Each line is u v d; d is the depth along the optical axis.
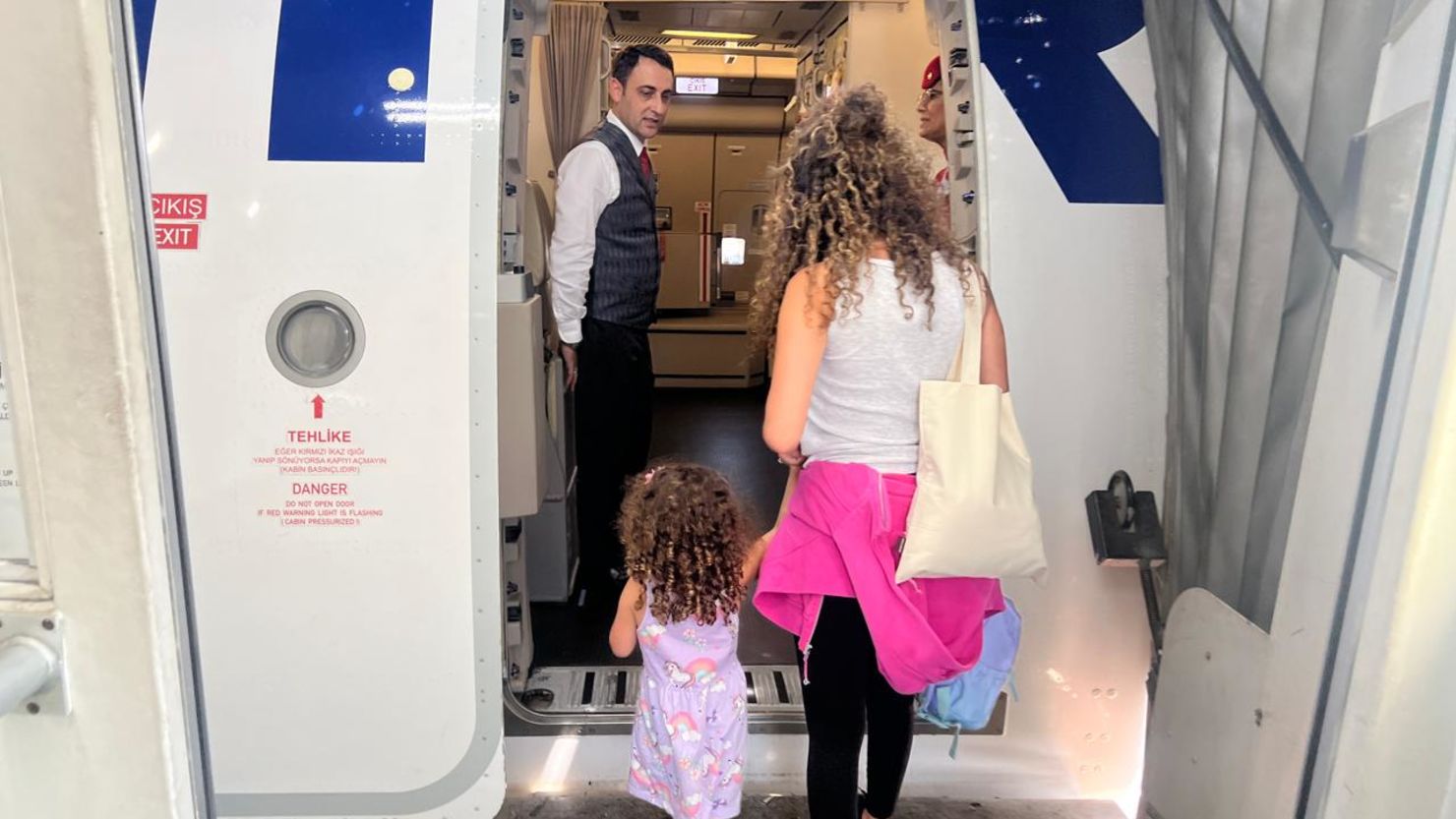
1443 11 1.11
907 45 3.89
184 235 1.83
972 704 1.76
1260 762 1.54
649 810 2.19
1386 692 1.06
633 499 1.84
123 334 0.70
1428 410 1.00
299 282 1.84
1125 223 2.19
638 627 1.85
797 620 1.60
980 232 2.19
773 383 1.51
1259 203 1.74
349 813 1.98
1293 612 1.44
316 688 1.94
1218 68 1.90
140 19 1.84
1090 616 2.24
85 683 0.75
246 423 1.86
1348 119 1.47
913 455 1.55
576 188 2.74
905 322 1.49
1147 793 2.07
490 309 1.85
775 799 2.22
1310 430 1.40
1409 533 1.02
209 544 1.89
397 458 1.88
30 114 0.65
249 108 1.83
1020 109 2.19
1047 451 2.21
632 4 4.48
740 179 6.86
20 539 0.78
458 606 1.92
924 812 2.21
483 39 1.85
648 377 3.12
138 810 0.79
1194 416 2.01
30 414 0.71
